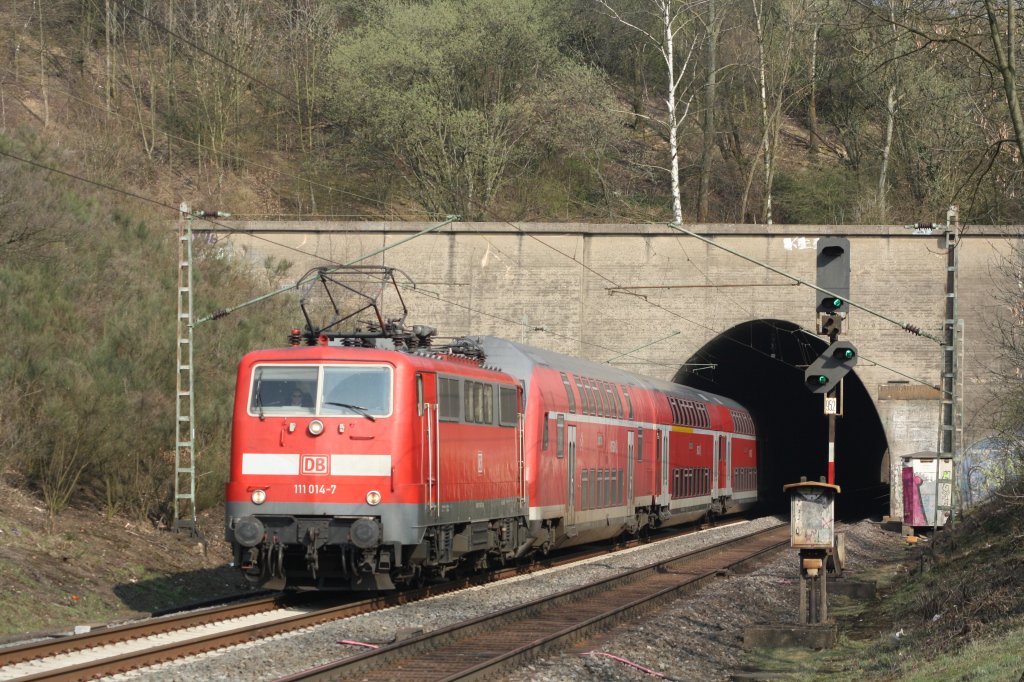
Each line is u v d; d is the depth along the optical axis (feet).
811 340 224.12
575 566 103.14
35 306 97.60
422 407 69.92
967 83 63.72
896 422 172.24
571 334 171.22
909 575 96.68
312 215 224.53
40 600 65.05
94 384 88.79
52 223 109.70
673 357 172.35
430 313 171.22
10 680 41.78
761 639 65.46
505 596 77.20
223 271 134.21
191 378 94.99
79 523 84.89
